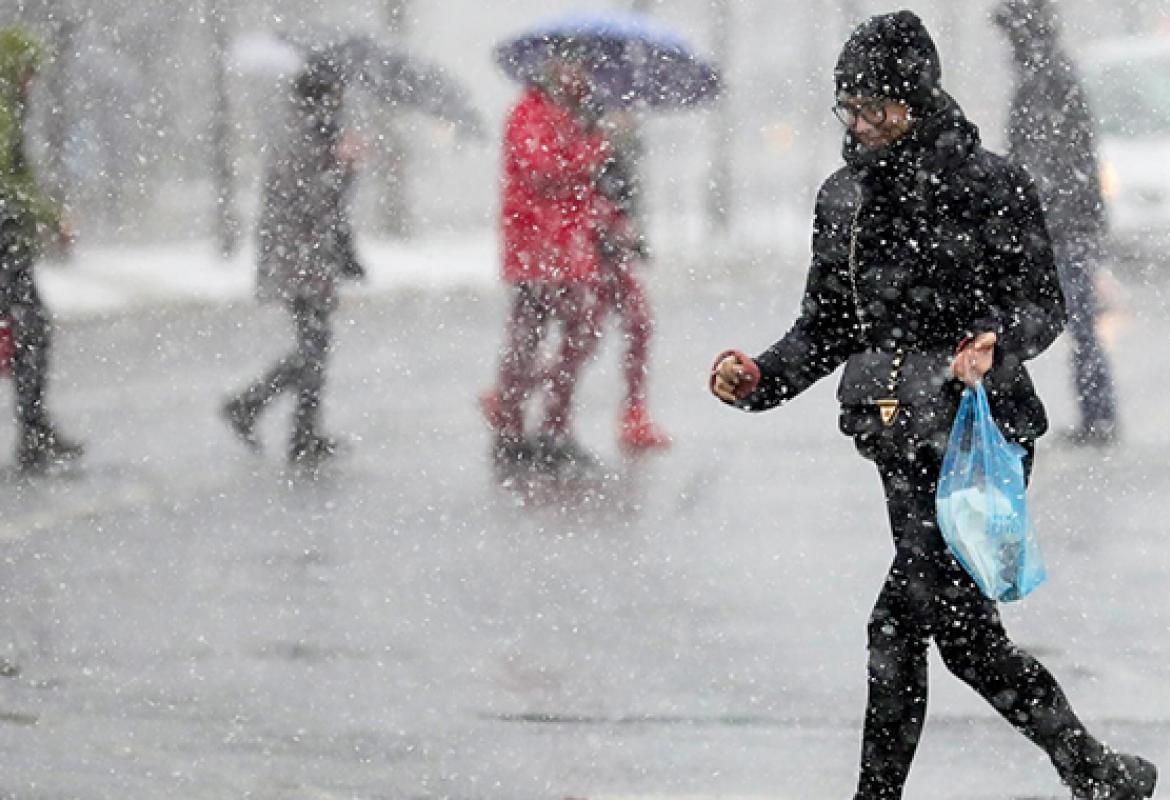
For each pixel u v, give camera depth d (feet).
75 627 61.16
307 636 60.29
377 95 130.31
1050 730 42.29
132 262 190.39
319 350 96.99
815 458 94.48
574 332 97.86
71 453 94.68
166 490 86.89
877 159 41.63
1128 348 129.70
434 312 173.78
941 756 48.85
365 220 234.99
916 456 41.73
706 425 105.50
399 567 70.49
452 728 51.06
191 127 217.97
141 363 136.26
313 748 49.37
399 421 108.58
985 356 40.11
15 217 93.30
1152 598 64.95
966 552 40.47
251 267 193.67
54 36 172.76
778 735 50.62
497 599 65.36
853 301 43.14
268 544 74.59
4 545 74.02
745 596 65.87
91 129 185.88
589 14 119.34
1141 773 42.73
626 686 55.01
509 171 99.14
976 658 42.06
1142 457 93.09
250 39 128.36
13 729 50.55
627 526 78.59
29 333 93.35
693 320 163.22
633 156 100.63
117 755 48.55
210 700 53.36
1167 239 154.40
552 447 96.12
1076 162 96.02
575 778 47.26
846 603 64.95
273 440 102.37
